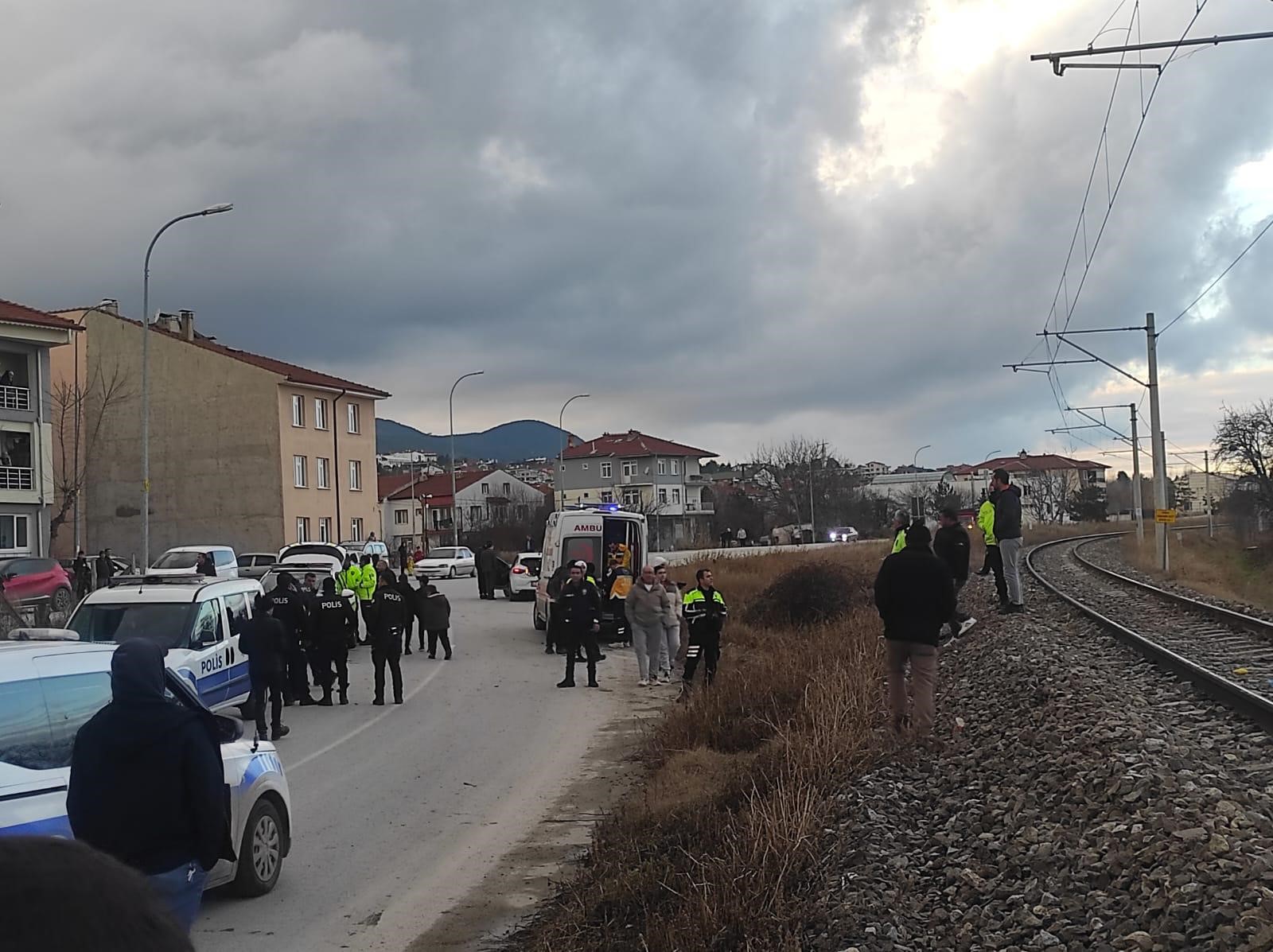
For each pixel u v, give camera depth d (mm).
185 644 14539
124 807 4922
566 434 66062
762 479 120250
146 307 33938
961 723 11164
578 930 7066
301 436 62188
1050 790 8125
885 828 7871
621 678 20547
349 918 7723
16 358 44031
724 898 6695
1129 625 19266
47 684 6375
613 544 27016
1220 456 71250
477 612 35375
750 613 25969
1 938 1494
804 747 9797
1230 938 4977
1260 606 26078
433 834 9961
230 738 7895
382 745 14305
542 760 13203
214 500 60406
